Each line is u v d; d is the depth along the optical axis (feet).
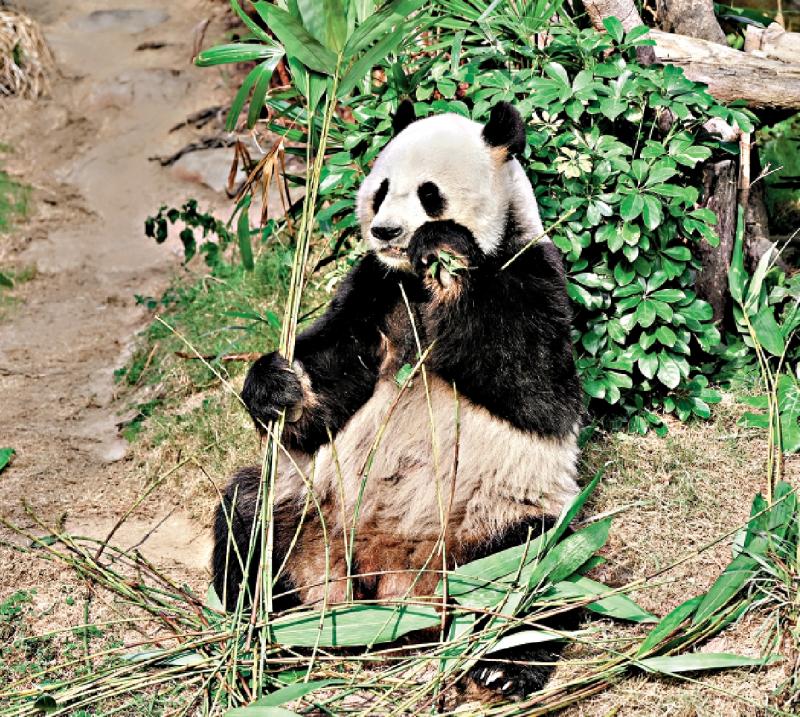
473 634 17.62
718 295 26.58
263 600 18.04
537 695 17.30
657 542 21.38
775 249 27.63
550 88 24.32
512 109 19.66
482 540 18.97
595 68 24.70
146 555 23.24
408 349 20.01
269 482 18.81
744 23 32.83
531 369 18.97
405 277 19.97
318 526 19.51
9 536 23.84
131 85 47.29
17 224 41.27
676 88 24.61
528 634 17.46
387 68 26.78
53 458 27.99
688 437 24.88
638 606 18.60
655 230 24.82
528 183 20.58
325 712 17.26
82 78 48.91
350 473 19.63
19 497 25.88
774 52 29.94
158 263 39.01
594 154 24.20
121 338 34.71
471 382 18.99
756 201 29.91
